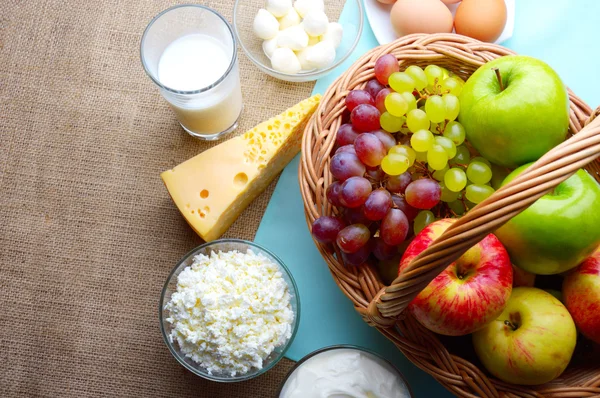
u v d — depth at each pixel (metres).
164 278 0.73
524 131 0.58
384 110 0.64
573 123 0.63
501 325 0.59
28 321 0.73
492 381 0.60
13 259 0.74
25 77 0.76
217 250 0.70
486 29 0.70
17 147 0.75
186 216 0.71
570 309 0.61
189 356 0.68
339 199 0.60
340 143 0.64
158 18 0.67
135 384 0.72
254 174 0.71
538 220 0.56
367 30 0.76
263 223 0.74
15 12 0.76
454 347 0.65
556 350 0.57
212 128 0.73
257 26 0.72
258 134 0.71
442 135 0.63
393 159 0.60
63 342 0.72
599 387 0.59
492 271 0.56
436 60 0.67
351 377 0.66
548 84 0.58
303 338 0.72
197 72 0.70
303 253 0.73
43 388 0.72
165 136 0.75
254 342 0.66
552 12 0.75
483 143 0.61
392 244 0.60
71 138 0.75
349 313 0.72
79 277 0.73
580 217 0.56
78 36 0.76
